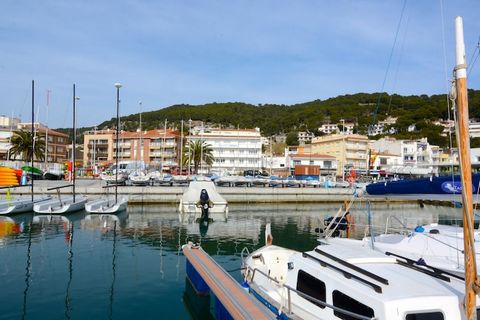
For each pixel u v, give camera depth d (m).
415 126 130.88
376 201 54.03
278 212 44.81
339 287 7.96
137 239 25.08
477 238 11.61
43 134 104.94
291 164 100.19
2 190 45.81
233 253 21.69
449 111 6.85
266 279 11.71
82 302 13.00
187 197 40.66
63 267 17.48
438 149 101.94
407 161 98.44
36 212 35.44
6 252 20.42
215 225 33.00
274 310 9.62
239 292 10.70
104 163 102.31
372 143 106.75
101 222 32.44
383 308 6.79
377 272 8.11
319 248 9.90
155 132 112.50
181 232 28.69
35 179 64.94
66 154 115.75
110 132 116.00
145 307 12.65
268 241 15.62
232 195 53.06
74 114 38.72
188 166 90.25
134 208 44.56
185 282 15.38
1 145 102.12
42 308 12.39
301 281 9.25
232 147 105.06
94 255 20.05
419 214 42.22
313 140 119.88
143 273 16.66
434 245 10.65
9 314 11.84
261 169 105.00
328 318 8.19
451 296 7.02
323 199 55.19
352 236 25.77
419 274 8.18
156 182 58.38
